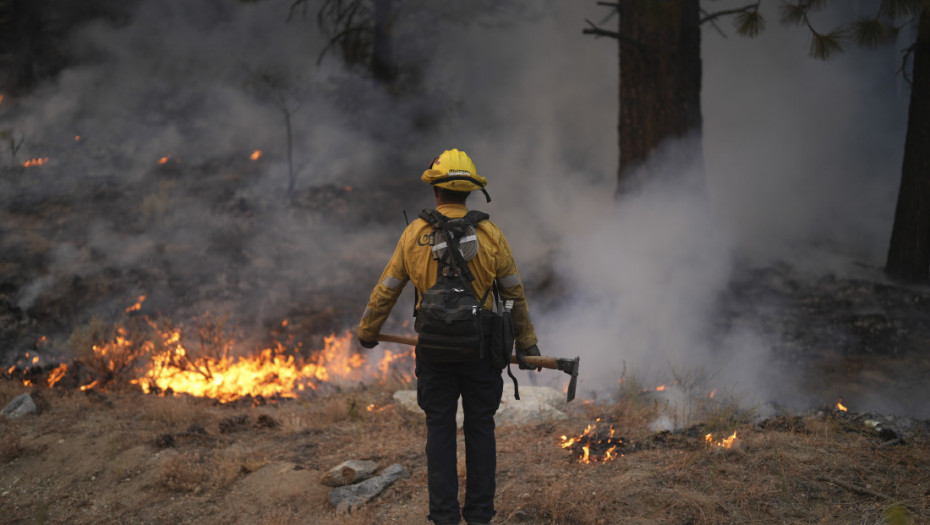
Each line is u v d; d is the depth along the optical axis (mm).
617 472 3396
